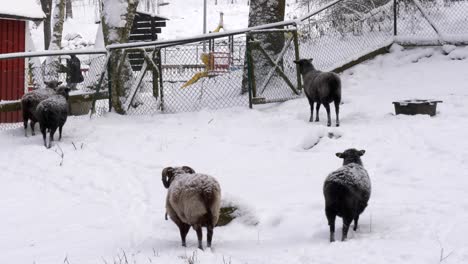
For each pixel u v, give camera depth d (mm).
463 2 20391
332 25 20750
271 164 10484
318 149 11062
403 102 12648
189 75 24719
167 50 27188
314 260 5965
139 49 15312
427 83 15234
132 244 7297
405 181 8742
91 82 17609
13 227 8258
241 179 9727
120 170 10891
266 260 6137
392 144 10758
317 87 12555
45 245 7410
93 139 12953
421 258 5730
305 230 7246
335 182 6477
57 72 19984
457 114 12477
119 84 15391
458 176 8680
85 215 8719
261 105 15211
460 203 7422
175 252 6648
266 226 7645
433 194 7969
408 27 18938
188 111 15391
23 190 10164
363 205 6715
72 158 11766
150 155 11625
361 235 6742
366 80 16188
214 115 14234
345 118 13125
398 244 6219
